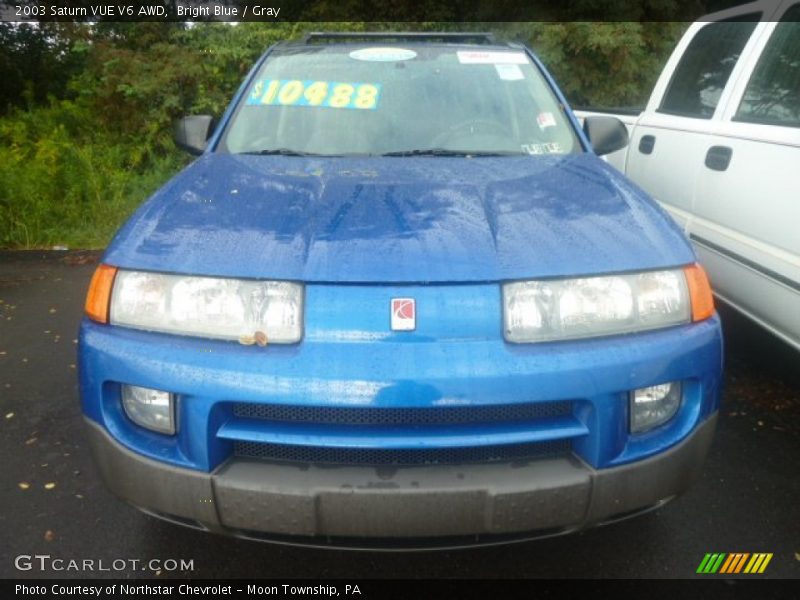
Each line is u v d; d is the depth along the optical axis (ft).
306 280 5.95
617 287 6.21
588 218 7.03
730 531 7.89
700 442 6.51
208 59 27.32
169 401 6.05
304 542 6.14
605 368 5.90
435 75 10.60
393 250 6.21
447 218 6.84
